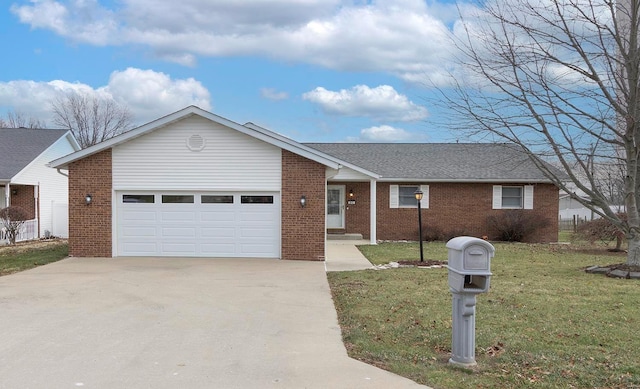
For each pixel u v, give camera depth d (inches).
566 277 442.3
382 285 400.5
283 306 329.7
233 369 204.7
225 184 575.2
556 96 438.0
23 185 897.5
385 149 997.2
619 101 457.4
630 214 457.7
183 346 236.5
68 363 210.7
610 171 531.5
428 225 859.4
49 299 345.7
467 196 861.8
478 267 201.9
